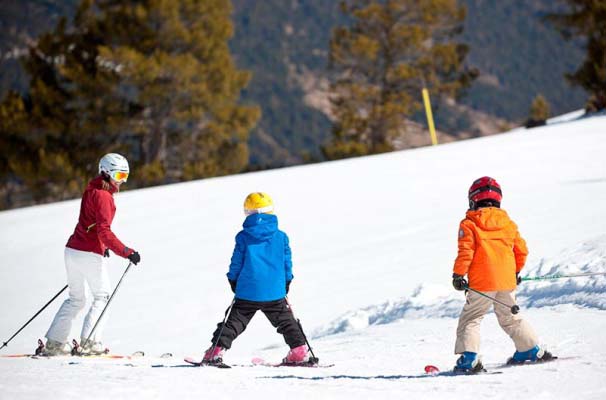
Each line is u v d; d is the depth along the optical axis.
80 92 79.69
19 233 45.50
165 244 35.50
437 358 12.99
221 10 87.50
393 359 13.18
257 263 12.38
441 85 99.38
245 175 60.72
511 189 33.91
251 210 12.55
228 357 15.79
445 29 101.25
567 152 44.59
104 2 84.25
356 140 96.75
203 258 31.58
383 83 100.06
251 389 9.38
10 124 78.88
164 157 86.38
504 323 11.22
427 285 19.14
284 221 35.84
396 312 18.23
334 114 98.50
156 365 12.12
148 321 23.23
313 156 95.44
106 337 21.91
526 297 16.27
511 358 11.32
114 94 82.12
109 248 14.30
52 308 27.50
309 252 29.12
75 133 81.06
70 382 9.34
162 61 79.44
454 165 46.88
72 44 83.00
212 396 8.76
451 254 24.34
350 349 14.83
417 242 27.31
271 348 17.97
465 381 10.02
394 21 99.00
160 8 80.81
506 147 52.94
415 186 40.53
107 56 78.19
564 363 10.78
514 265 11.06
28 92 82.69
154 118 84.44
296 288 24.09
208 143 85.88
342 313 20.28
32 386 8.86
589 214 24.97
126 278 30.11
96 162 82.56
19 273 34.41
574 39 80.50
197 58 85.75
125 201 52.34
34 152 80.81
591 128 58.00
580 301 15.16
